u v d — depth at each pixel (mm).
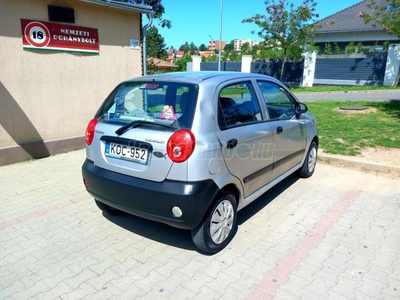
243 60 25172
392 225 3508
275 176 3900
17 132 5684
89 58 6508
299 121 4316
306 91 18406
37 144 5945
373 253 2992
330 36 30219
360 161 5344
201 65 27688
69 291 2514
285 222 3596
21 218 3699
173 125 2660
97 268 2801
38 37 5645
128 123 2932
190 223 2646
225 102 3006
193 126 2623
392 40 26781
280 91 4094
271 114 3727
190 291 2510
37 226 3523
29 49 5574
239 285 2574
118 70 7113
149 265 2844
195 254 3012
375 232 3365
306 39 22078
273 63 24078
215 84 2945
